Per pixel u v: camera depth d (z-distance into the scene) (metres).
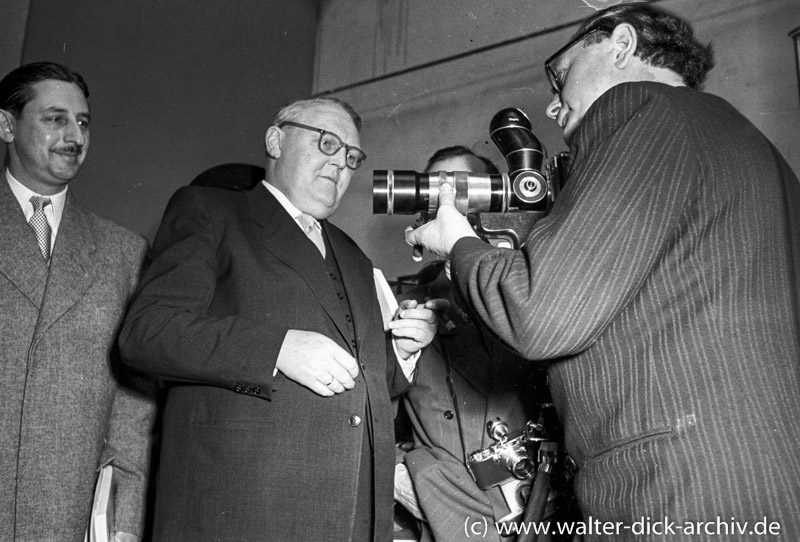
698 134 1.07
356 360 1.48
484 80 4.30
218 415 1.35
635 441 0.97
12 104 1.85
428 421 1.96
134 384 1.87
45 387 1.64
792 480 0.89
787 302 1.00
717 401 0.93
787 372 0.96
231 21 4.39
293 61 4.86
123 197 3.51
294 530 1.29
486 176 1.69
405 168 4.44
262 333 1.32
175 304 1.37
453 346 2.01
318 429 1.35
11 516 1.55
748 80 3.40
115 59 3.60
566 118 1.38
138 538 1.77
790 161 3.21
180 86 3.95
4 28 3.14
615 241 0.96
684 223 1.02
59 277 1.75
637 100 1.11
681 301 0.98
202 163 3.98
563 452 1.67
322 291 1.49
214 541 1.27
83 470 1.66
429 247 1.37
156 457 1.95
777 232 1.04
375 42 4.83
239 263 1.46
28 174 1.86
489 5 4.42
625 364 1.00
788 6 3.38
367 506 1.42
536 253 0.99
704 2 3.60
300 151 1.66
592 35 1.35
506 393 1.91
